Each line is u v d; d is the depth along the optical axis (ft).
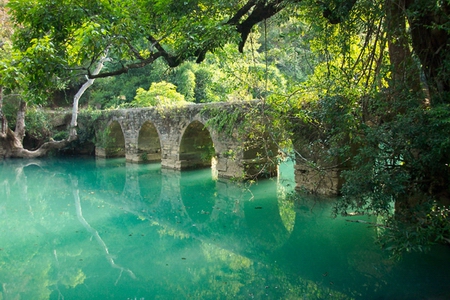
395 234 16.38
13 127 68.49
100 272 21.15
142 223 30.48
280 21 24.14
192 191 40.32
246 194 36.88
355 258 21.72
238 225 29.14
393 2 17.71
